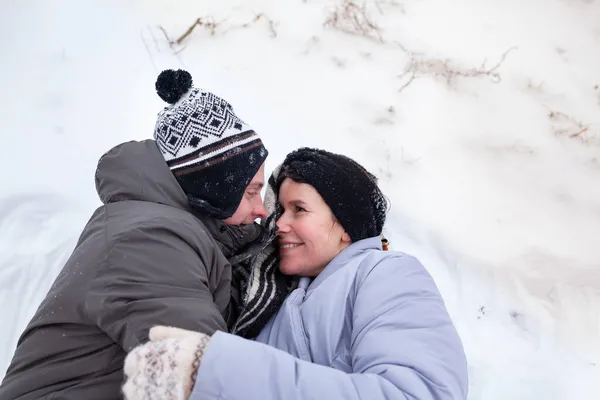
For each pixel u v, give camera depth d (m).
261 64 3.66
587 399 2.48
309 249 2.06
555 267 2.97
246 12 3.92
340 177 2.04
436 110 3.61
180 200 1.80
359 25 3.94
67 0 3.77
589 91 3.84
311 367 1.45
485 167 3.37
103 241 1.60
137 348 1.35
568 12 4.33
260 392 1.35
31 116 3.23
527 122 3.62
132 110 3.31
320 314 1.87
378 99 3.61
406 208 3.11
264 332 2.00
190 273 1.60
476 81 3.79
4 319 2.54
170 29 3.73
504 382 2.52
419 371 1.55
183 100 1.87
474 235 3.05
